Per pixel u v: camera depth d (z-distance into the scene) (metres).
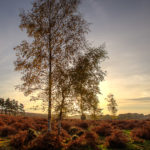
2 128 13.51
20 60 10.52
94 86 10.36
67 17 11.04
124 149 8.69
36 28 10.93
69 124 19.05
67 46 10.78
